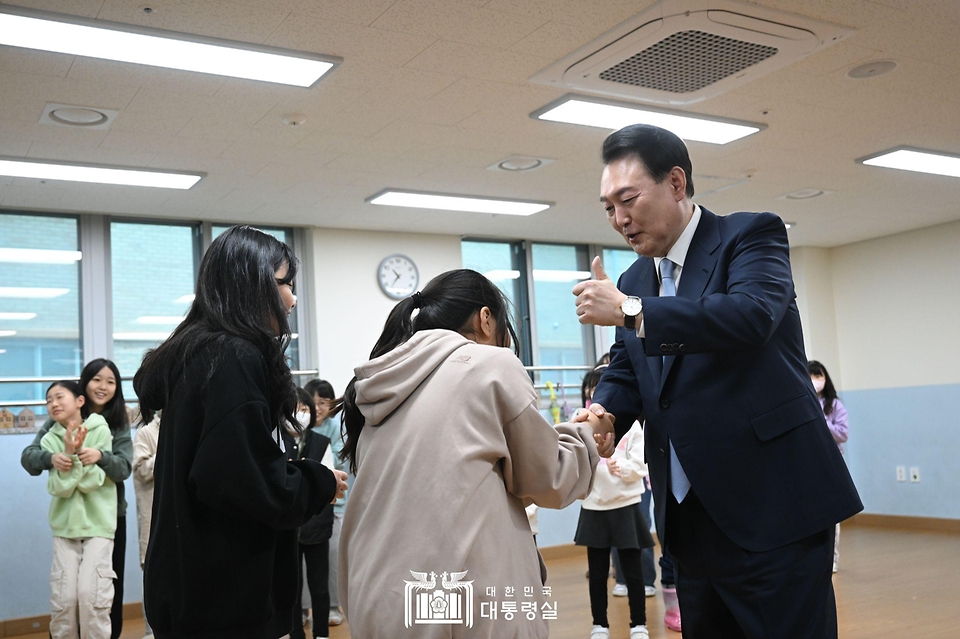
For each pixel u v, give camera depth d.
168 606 1.55
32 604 5.36
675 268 1.70
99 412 4.40
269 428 1.58
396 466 1.48
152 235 6.26
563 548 7.29
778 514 1.51
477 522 1.41
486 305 1.69
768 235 1.57
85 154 4.73
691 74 3.95
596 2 3.28
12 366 5.64
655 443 1.68
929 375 8.00
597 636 3.99
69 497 4.14
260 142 4.71
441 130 4.70
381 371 1.56
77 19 3.19
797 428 1.54
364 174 5.43
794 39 3.62
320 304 6.70
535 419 1.49
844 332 8.77
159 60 3.59
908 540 7.23
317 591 4.17
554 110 4.45
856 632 4.11
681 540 1.66
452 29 3.47
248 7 3.20
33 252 5.81
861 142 5.29
